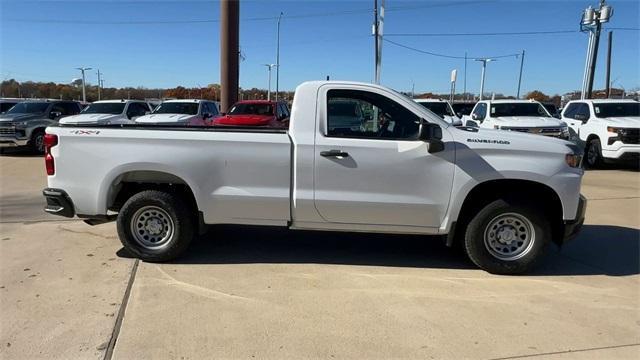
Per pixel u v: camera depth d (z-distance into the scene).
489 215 5.25
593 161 14.21
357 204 5.24
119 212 5.55
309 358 3.60
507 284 5.10
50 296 4.57
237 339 3.84
